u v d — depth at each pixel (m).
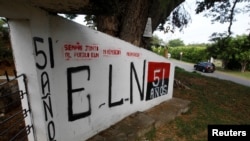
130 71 3.87
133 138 3.27
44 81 2.27
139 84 4.18
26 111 2.34
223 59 33.78
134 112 4.14
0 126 3.21
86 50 2.83
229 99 6.88
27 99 2.30
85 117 2.95
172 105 4.98
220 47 10.78
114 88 3.49
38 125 2.33
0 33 10.13
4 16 1.91
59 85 2.50
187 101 5.43
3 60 7.86
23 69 2.23
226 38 9.55
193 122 4.50
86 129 2.99
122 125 3.56
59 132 2.54
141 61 4.14
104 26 5.14
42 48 2.22
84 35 2.77
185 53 42.50
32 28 2.08
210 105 5.86
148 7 5.14
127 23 5.00
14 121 3.40
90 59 2.92
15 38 2.18
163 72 5.00
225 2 8.29
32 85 2.22
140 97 4.29
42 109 2.26
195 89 7.64
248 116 5.40
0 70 6.93
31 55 2.13
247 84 19.84
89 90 2.97
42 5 1.93
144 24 5.18
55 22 2.35
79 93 2.80
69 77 2.62
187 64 36.00
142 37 5.27
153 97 4.75
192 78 10.16
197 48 40.56
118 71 3.54
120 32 5.11
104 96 3.28
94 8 1.99
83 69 2.82
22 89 2.30
